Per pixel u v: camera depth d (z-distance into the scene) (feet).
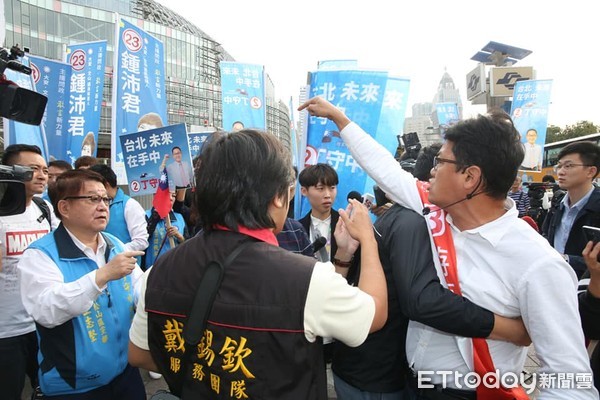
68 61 19.35
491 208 4.09
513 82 50.44
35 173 8.50
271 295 3.02
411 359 4.82
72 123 18.40
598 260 4.25
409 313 4.31
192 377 3.19
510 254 3.87
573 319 3.58
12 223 8.04
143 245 11.17
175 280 3.34
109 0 123.75
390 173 5.36
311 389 3.05
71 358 5.59
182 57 134.31
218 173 3.30
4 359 7.65
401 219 4.99
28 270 5.65
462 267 4.24
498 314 4.01
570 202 11.25
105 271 5.38
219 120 126.41
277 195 3.46
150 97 16.31
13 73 13.91
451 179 4.05
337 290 3.09
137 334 3.76
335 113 5.67
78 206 5.99
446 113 35.40
